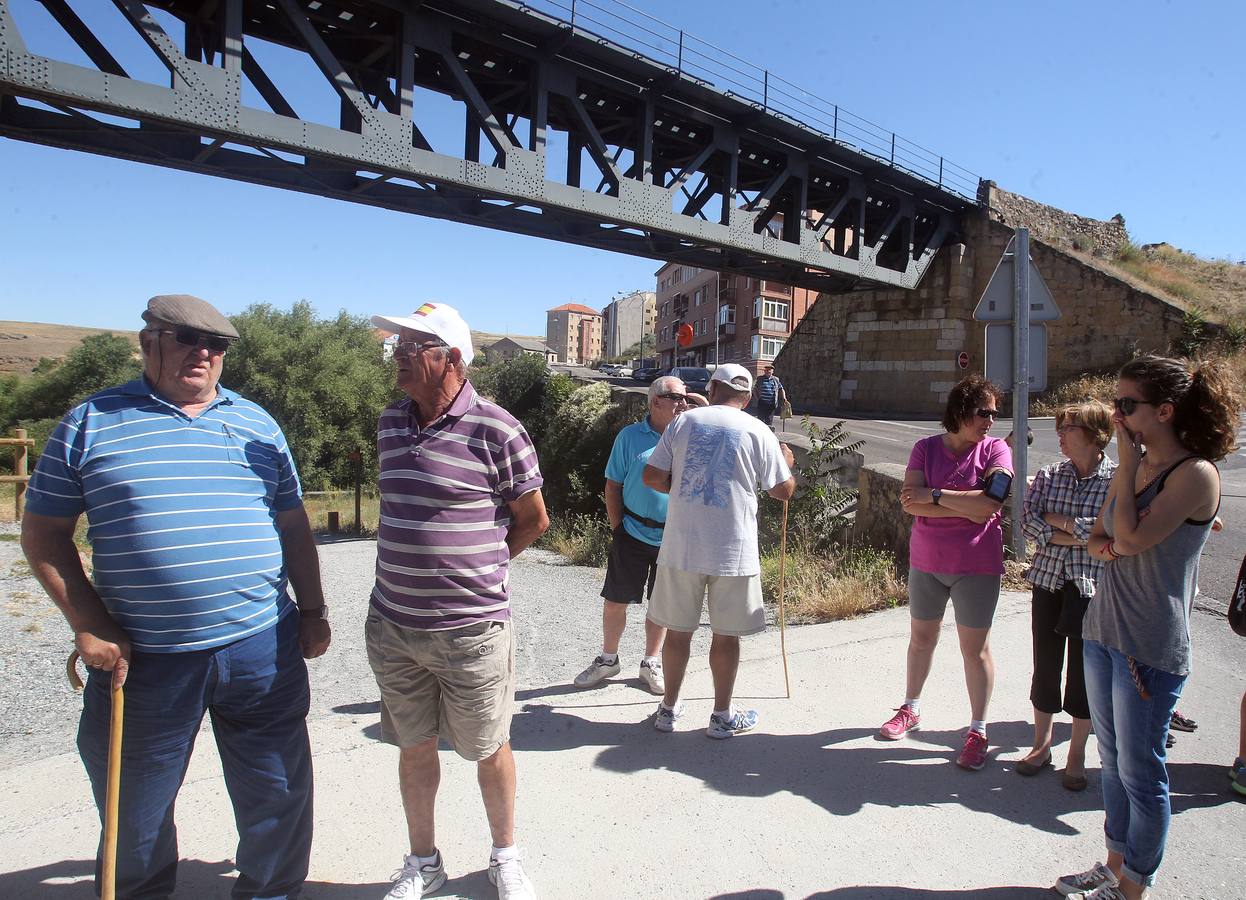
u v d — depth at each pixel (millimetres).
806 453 9320
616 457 4699
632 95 17750
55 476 2158
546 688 4652
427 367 2416
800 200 22375
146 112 11461
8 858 2756
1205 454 2377
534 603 8203
